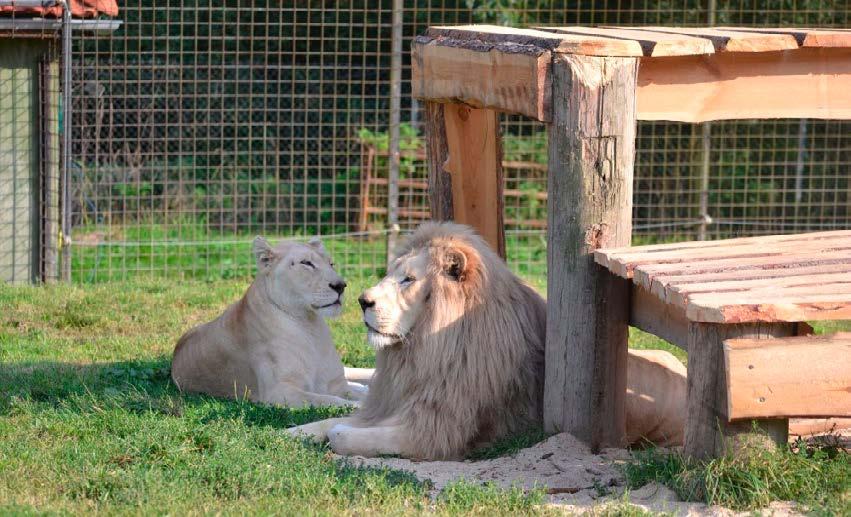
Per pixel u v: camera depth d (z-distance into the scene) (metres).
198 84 25.42
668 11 22.02
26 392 11.07
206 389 12.31
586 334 8.80
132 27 24.14
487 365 8.95
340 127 26.25
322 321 12.18
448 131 11.04
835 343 7.34
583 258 8.76
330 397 11.47
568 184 8.73
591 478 8.16
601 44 8.59
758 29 10.12
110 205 21.67
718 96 9.12
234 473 8.23
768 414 7.33
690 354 7.64
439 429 8.92
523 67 8.95
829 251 8.70
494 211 11.24
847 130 26.12
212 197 23.22
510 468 8.45
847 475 7.50
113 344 14.30
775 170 26.34
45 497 7.82
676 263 8.25
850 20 24.08
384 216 25.20
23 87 18.03
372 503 7.67
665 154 22.77
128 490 7.86
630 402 9.61
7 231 18.20
